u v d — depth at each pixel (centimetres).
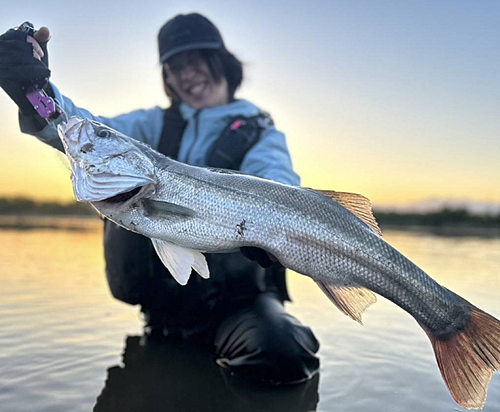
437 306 67
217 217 70
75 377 79
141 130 117
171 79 115
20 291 133
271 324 85
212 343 96
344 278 70
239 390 77
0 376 77
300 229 69
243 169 104
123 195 70
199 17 113
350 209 71
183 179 71
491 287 145
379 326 108
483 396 62
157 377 81
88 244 245
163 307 99
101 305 121
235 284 95
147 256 97
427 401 71
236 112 110
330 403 71
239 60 120
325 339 99
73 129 72
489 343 64
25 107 75
